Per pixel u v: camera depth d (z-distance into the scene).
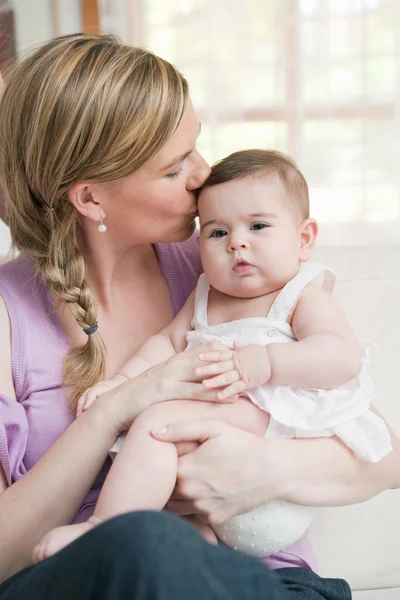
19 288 1.38
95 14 4.58
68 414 1.33
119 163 1.24
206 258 1.36
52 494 1.17
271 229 1.32
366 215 4.71
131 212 1.32
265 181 1.33
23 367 1.32
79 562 0.84
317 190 4.73
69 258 1.33
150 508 1.13
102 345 1.35
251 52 4.71
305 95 4.69
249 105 4.75
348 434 1.24
